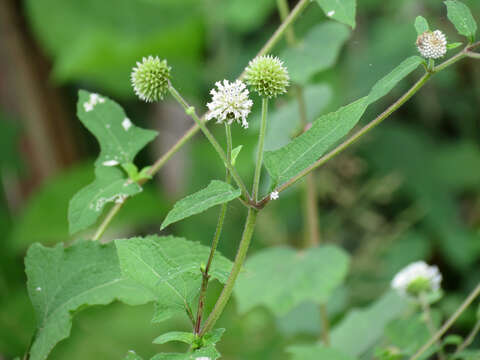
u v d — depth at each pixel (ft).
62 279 1.35
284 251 2.07
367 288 2.97
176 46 3.40
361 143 3.39
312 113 2.19
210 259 1.20
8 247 3.11
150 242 1.22
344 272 1.95
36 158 3.43
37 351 1.32
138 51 3.23
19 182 3.44
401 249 3.19
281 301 1.93
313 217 2.17
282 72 1.24
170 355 1.16
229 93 1.21
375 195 3.18
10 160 3.29
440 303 2.78
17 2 3.31
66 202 3.05
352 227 3.39
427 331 1.63
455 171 3.47
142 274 1.21
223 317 2.72
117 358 2.47
